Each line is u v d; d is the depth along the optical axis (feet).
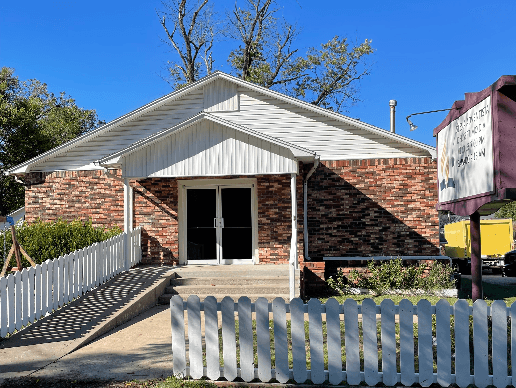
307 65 116.67
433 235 50.16
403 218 50.44
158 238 48.80
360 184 50.88
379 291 45.70
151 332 28.25
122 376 20.25
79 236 42.63
